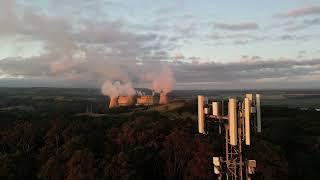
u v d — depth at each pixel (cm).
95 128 7731
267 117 9362
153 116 8875
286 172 5078
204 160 5022
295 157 5862
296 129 7712
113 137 6644
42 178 5406
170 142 5841
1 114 11019
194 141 5612
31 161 6028
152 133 6366
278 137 6838
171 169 5578
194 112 9700
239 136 2077
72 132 6869
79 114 11169
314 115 9700
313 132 7462
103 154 5897
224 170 2220
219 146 5106
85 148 5584
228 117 2034
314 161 5803
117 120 9050
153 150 5841
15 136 6950
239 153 2069
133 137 6319
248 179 2105
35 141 7031
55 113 11412
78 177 4912
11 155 5919
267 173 4762
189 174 5238
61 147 6028
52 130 6994
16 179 5506
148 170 5534
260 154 4894
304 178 5397
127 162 5200
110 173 5038
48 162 5425
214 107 2186
